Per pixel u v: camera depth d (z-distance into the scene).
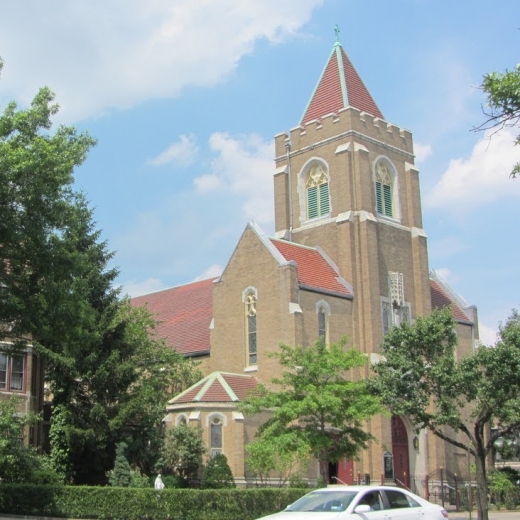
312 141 53.88
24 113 28.33
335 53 56.81
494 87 14.80
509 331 32.19
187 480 39.41
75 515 30.64
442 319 33.81
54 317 28.56
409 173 54.69
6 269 29.44
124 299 45.62
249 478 39.75
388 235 52.00
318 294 46.38
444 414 31.69
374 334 47.94
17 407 39.34
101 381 38.69
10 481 34.97
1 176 26.80
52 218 28.42
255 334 46.16
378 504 18.58
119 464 37.22
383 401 33.22
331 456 33.97
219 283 48.84
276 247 47.41
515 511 44.69
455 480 46.06
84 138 30.16
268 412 41.91
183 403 41.16
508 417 32.47
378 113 56.22
